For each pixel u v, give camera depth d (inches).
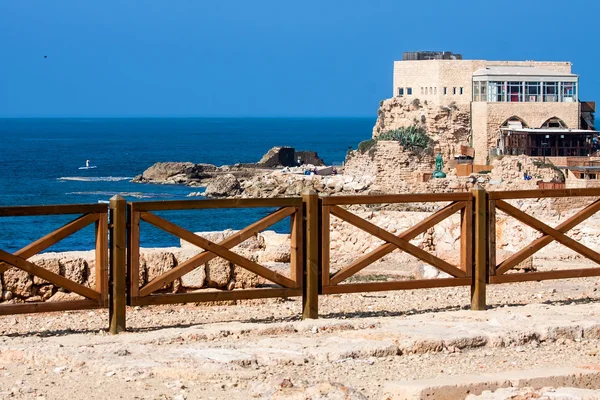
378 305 874.8
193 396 541.0
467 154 4884.4
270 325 732.7
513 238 1343.5
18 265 698.8
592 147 4758.9
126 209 727.7
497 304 876.0
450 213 813.2
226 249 751.1
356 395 526.0
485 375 579.5
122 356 626.8
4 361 632.4
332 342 674.2
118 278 724.7
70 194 5285.4
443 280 816.3
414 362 638.5
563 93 5029.5
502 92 4940.9
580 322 737.6
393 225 1343.5
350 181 4933.6
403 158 4655.5
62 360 621.6
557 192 842.2
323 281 776.3
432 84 5059.1
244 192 5241.1
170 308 850.1
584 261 1218.6
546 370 594.9
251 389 552.1
